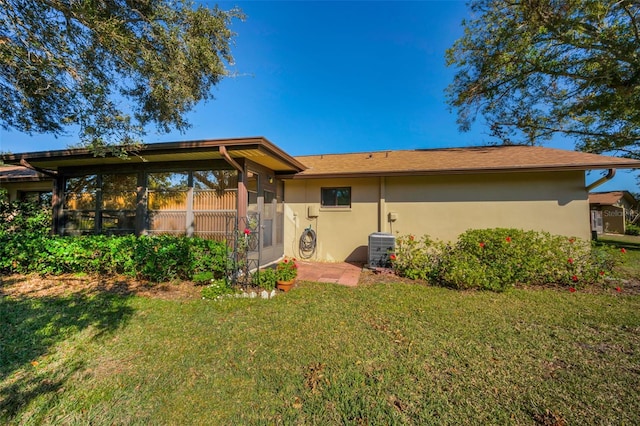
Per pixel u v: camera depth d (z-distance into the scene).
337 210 8.06
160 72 5.02
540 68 10.33
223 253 5.15
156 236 5.96
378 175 7.16
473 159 7.53
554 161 6.33
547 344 3.00
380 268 6.58
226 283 4.95
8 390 2.23
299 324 3.49
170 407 2.04
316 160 9.76
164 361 2.65
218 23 5.80
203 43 5.56
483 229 6.46
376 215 7.75
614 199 21.02
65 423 1.89
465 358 2.71
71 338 3.11
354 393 2.19
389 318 3.70
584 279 5.36
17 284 5.12
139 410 2.01
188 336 3.16
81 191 7.15
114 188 6.92
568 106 11.20
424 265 6.02
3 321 3.54
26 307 4.00
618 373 2.46
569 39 9.29
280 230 8.17
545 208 6.57
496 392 2.20
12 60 3.69
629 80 9.19
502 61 10.46
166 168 6.48
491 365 2.59
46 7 3.94
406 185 7.54
